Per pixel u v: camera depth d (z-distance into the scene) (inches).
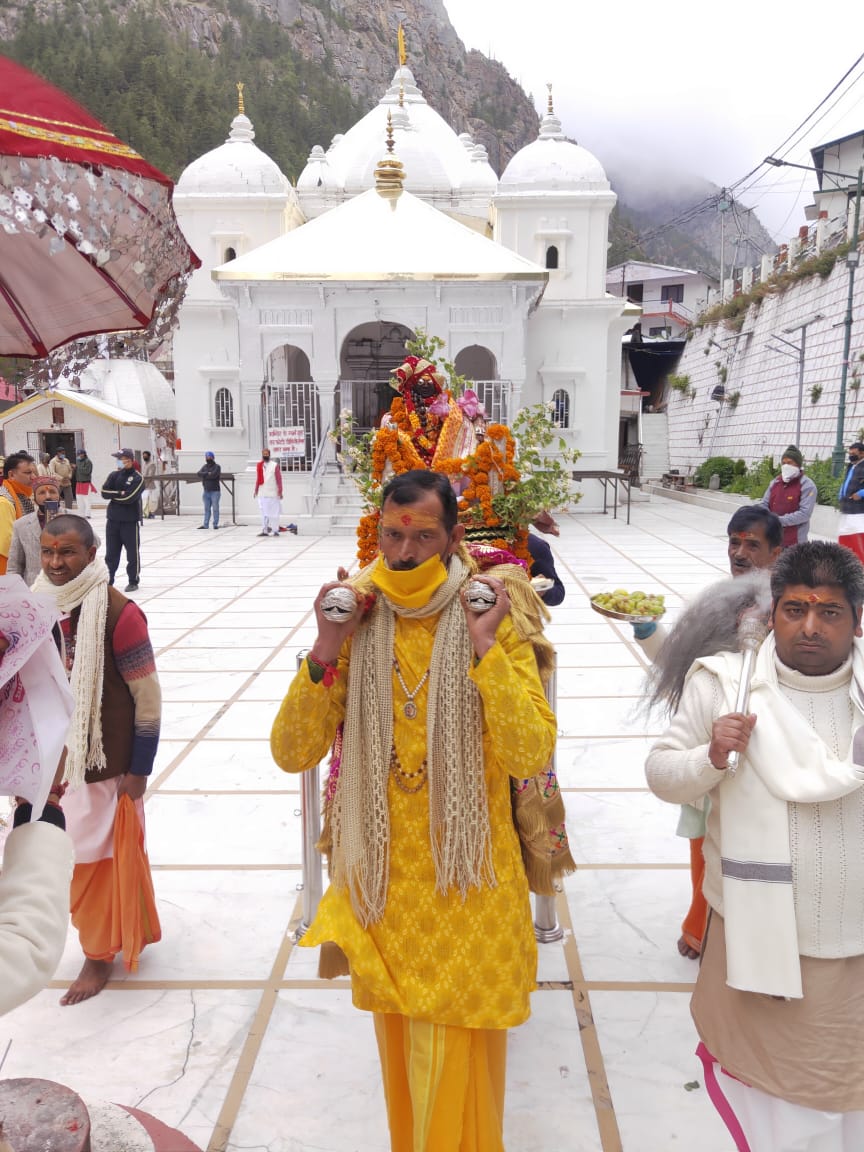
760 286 1050.1
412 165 928.3
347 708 84.0
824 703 77.2
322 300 684.1
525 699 77.7
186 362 799.7
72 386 74.4
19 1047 107.9
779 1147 76.4
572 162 801.6
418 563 80.0
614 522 736.3
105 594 117.1
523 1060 105.0
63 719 60.2
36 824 61.7
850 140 1179.9
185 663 286.8
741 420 1093.1
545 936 129.1
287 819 169.9
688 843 158.9
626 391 1405.0
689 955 124.9
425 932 81.1
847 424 795.4
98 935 117.3
